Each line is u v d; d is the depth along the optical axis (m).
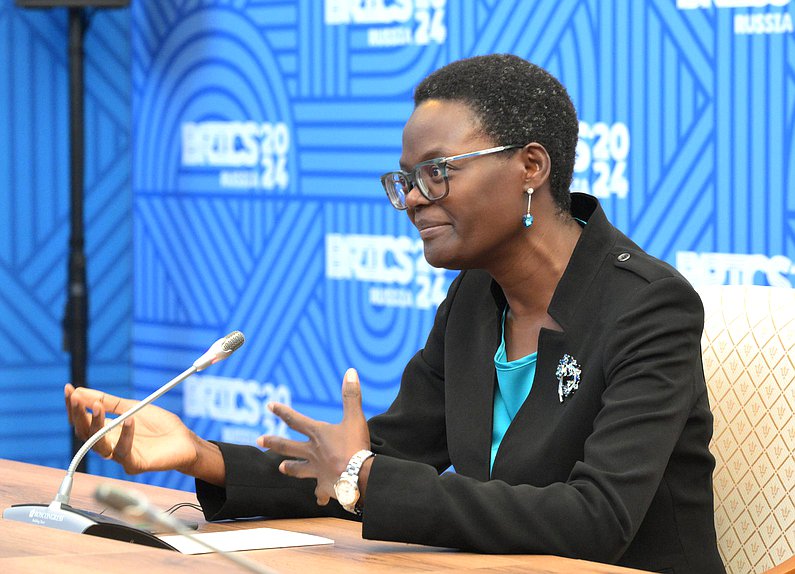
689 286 3.01
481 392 3.26
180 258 8.65
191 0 8.46
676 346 2.93
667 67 6.09
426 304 7.21
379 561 2.59
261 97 8.08
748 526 3.35
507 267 3.19
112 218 8.91
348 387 2.85
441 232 3.11
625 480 2.74
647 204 6.20
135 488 3.58
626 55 6.25
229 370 8.34
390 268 7.39
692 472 3.07
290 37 7.88
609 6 6.30
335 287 7.70
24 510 2.81
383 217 7.42
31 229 8.58
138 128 8.88
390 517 2.69
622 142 6.28
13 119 8.46
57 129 8.66
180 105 8.59
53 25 8.61
